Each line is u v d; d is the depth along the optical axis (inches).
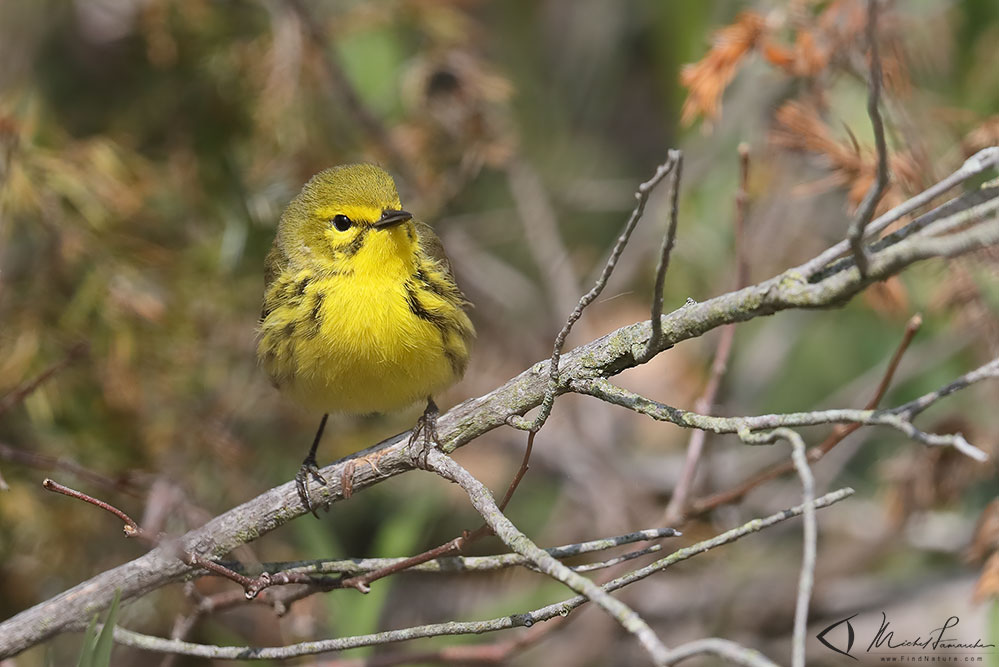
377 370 325.4
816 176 492.4
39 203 422.3
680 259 523.2
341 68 477.1
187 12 483.8
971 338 413.7
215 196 478.9
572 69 617.9
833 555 487.2
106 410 439.5
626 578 238.4
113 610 244.8
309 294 329.4
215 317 465.4
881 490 486.6
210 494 444.1
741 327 537.0
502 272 566.3
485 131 505.4
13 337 428.1
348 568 281.0
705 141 536.1
